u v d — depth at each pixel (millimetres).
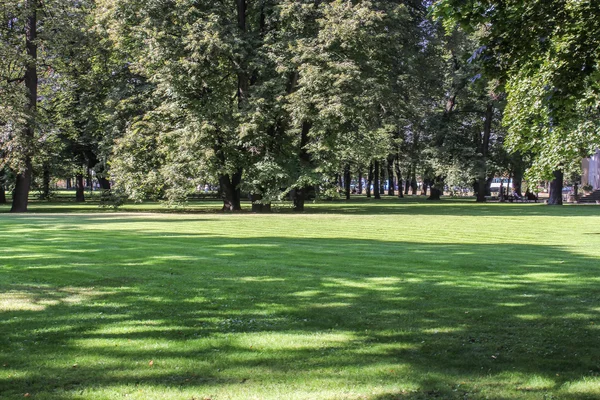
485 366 4996
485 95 46312
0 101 30250
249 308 7031
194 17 29156
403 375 4750
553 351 5430
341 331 6047
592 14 7871
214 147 30781
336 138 30672
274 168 30094
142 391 4359
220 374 4738
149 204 43875
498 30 7957
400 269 10016
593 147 18469
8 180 38531
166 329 6078
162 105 30188
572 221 23906
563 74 8234
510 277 9281
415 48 37031
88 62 33469
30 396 4250
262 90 29594
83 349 5387
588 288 8367
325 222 22672
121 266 10156
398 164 64188
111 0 30344
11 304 7219
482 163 50688
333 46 29250
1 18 30906
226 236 16078
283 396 4277
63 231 17234
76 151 46406
